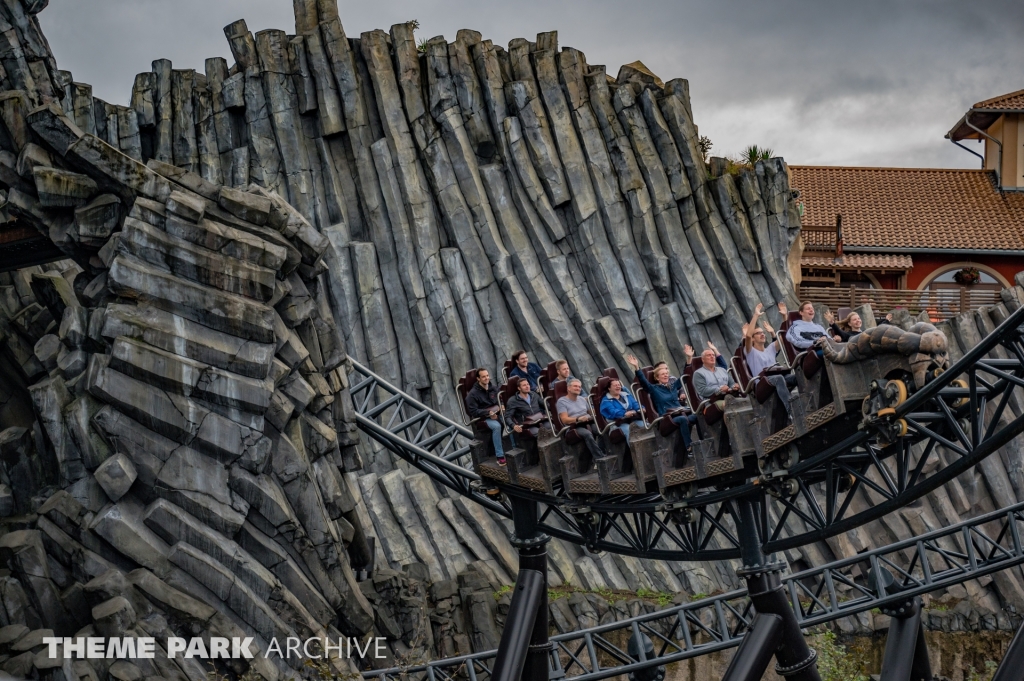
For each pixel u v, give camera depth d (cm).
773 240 3294
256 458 2144
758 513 1661
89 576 2038
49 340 2372
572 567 3008
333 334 2381
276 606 2138
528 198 3250
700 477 1490
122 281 2097
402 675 2242
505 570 2984
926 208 4291
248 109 3312
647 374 1694
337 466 2395
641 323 3184
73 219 2206
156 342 2095
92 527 2036
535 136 3262
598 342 3155
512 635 1825
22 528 2112
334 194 3259
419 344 3169
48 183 2158
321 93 3284
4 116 2209
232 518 2116
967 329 3091
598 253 3212
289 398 2247
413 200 3216
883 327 1210
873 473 3012
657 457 1569
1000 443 1173
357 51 3362
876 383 1216
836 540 2972
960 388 1220
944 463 2991
